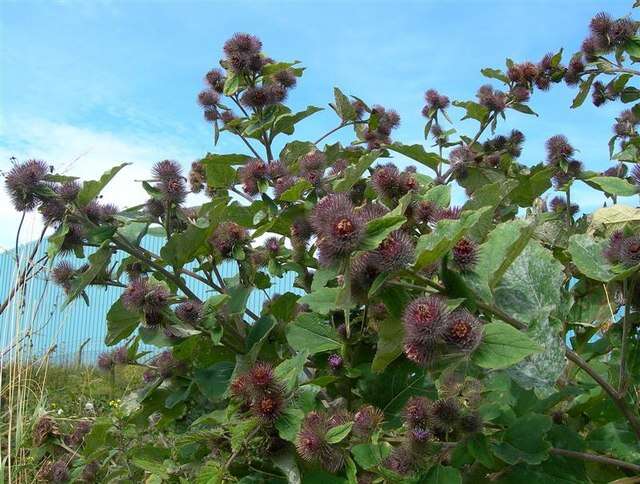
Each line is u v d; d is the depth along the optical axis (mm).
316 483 491
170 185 687
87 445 734
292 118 897
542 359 464
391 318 472
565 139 936
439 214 544
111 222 675
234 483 574
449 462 494
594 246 532
